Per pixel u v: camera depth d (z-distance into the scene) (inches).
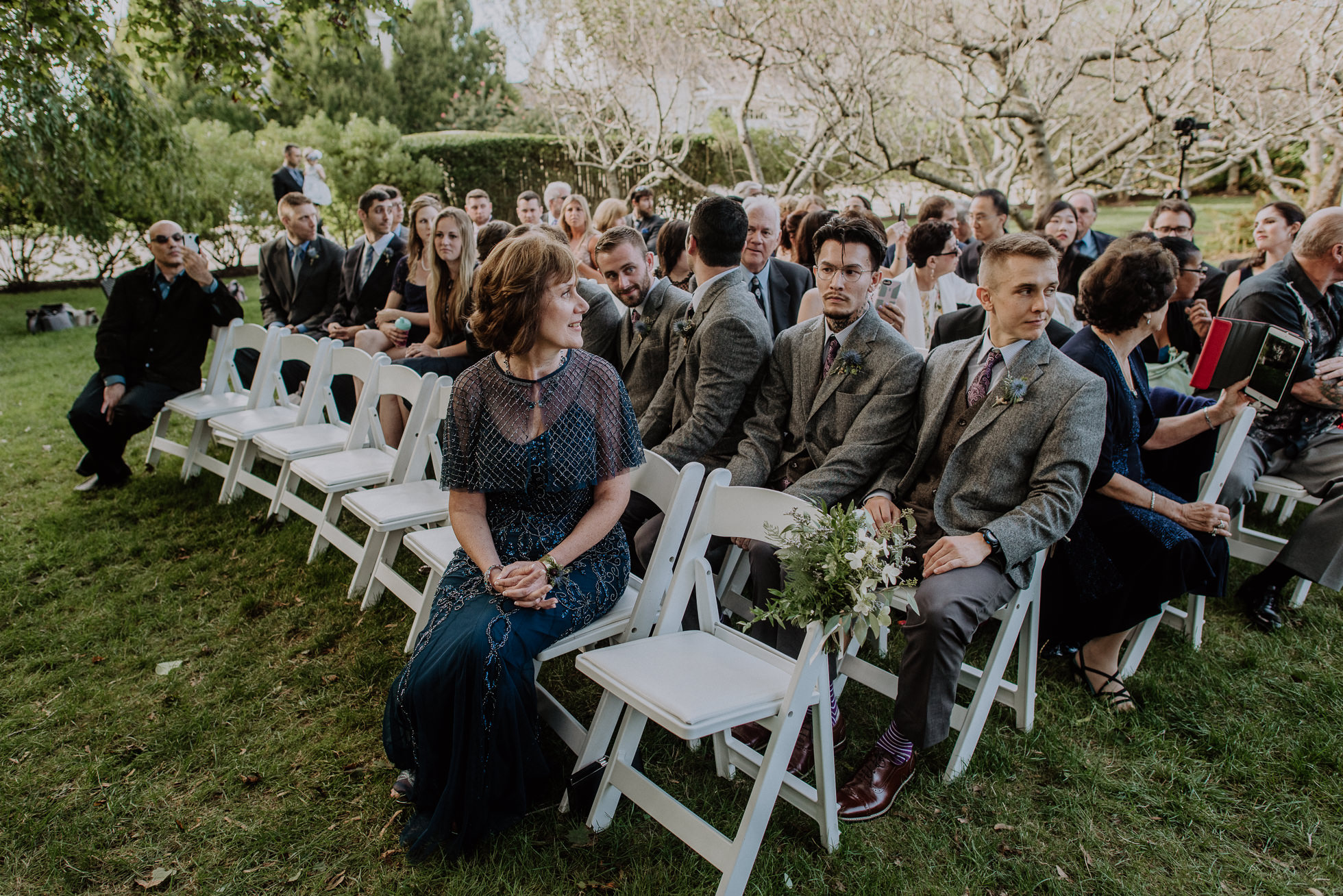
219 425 170.6
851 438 107.9
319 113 588.4
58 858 83.9
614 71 455.8
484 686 79.5
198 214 491.8
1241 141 309.1
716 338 116.9
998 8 316.8
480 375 91.2
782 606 76.9
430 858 82.5
